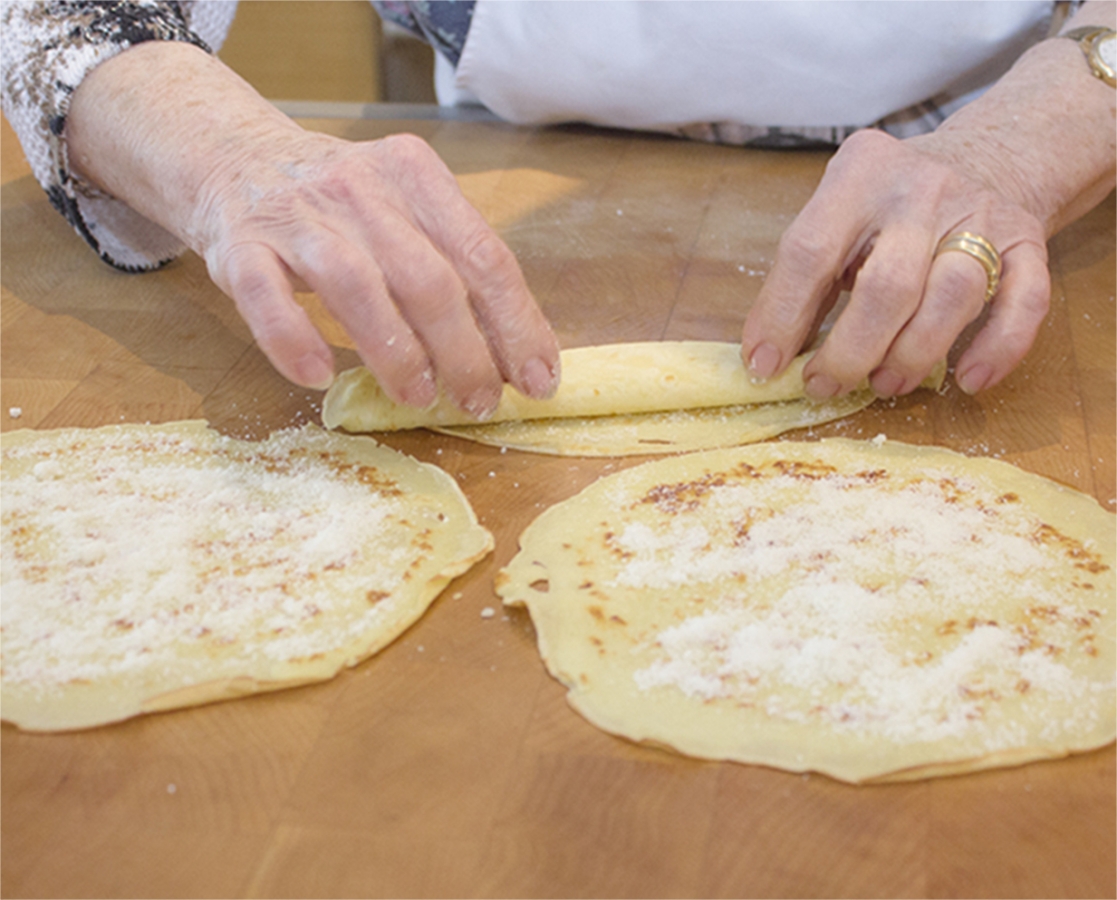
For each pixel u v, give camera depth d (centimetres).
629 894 67
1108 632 86
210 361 126
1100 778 75
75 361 125
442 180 105
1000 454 110
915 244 106
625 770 75
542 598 90
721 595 90
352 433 113
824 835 71
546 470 108
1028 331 109
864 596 90
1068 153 127
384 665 84
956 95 181
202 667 82
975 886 68
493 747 77
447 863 69
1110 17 143
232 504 101
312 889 67
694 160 180
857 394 120
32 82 125
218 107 118
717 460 109
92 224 138
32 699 80
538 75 180
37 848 70
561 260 148
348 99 256
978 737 77
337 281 97
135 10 129
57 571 92
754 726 78
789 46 169
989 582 91
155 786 74
